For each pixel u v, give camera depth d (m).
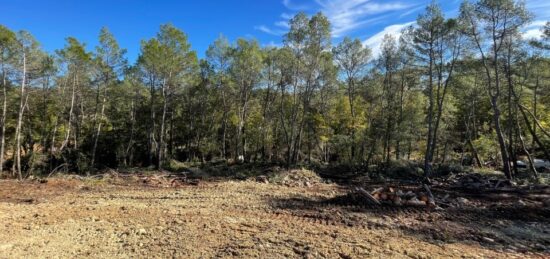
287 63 27.95
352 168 28.80
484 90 28.94
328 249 7.58
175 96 35.66
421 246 8.24
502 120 32.06
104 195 15.38
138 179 21.70
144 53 29.09
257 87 33.72
